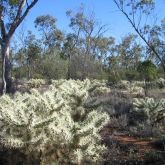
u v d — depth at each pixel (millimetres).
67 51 47500
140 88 24672
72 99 7711
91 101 8180
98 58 49688
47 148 5848
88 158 6168
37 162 5750
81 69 36875
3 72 15102
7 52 17484
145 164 6707
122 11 19422
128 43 47438
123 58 45969
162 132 9500
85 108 7871
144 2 19000
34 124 5664
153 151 7383
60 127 5781
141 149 7691
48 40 49031
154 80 30156
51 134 5797
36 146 5730
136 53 43312
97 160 6363
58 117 5918
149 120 10789
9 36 15195
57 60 38812
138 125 10109
